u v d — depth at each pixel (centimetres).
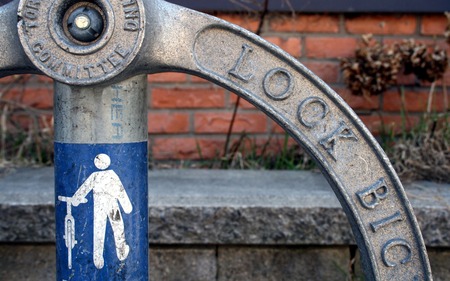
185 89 273
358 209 120
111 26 109
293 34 270
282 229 187
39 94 273
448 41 245
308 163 263
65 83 110
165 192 201
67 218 119
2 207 187
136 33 110
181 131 275
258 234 188
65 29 112
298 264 194
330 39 270
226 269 194
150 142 274
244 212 187
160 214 186
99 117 117
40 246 193
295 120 119
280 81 118
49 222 187
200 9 259
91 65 110
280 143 273
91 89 117
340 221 187
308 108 118
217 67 117
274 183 222
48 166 257
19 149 262
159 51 115
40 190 201
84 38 111
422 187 214
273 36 270
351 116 118
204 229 187
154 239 187
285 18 268
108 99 117
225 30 117
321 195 197
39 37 110
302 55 271
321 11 264
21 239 188
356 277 193
